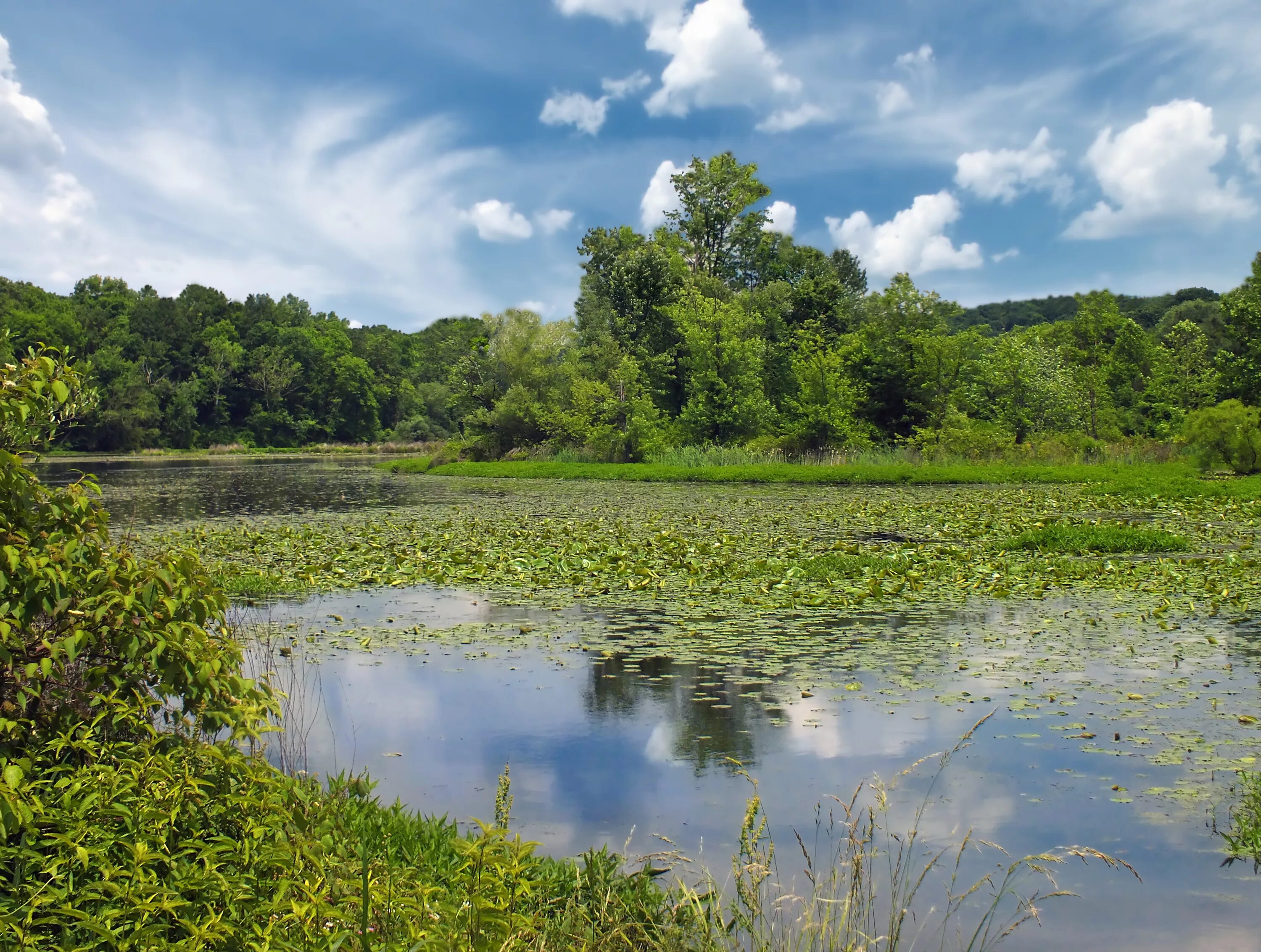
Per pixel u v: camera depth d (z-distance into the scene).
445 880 3.59
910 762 5.46
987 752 5.58
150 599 3.55
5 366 3.81
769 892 3.90
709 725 6.16
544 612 10.07
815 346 44.56
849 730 6.04
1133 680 7.12
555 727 6.14
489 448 46.88
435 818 4.58
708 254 54.09
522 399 46.25
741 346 41.91
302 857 2.94
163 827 3.00
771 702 6.65
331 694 6.92
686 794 5.00
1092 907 3.81
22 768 2.98
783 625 9.27
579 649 8.31
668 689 7.00
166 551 3.93
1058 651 8.06
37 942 2.54
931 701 6.63
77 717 3.54
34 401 3.78
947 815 4.72
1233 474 29.69
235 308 96.50
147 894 2.67
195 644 3.64
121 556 3.81
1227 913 3.75
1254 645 8.21
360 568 13.13
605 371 46.22
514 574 12.49
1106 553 13.94
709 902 3.43
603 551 14.03
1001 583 11.37
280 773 3.64
